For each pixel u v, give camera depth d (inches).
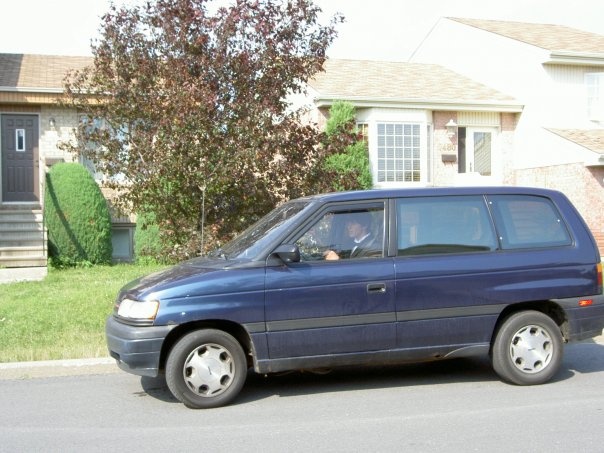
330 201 267.9
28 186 675.4
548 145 824.3
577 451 200.7
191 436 220.5
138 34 399.5
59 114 677.3
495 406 249.0
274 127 392.8
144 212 426.9
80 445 213.6
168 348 253.9
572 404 249.9
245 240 277.6
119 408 255.1
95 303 415.8
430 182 813.9
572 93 852.6
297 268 256.7
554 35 930.7
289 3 404.8
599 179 778.2
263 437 217.8
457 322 266.4
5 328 364.8
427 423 229.3
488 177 858.8
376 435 217.5
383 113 778.2
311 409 249.6
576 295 277.3
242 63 387.5
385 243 266.2
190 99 368.2
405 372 304.5
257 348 251.3
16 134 671.1
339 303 256.7
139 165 391.2
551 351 275.7
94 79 405.7
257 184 397.7
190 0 391.2
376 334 259.6
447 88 857.5
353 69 892.0
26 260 574.6
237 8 392.2
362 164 727.7
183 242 412.2
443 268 265.6
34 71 718.5
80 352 324.5
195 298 247.9
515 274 271.6
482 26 956.6
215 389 252.2
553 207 285.0
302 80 414.6
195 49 390.6
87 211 593.6
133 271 551.8
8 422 238.8
